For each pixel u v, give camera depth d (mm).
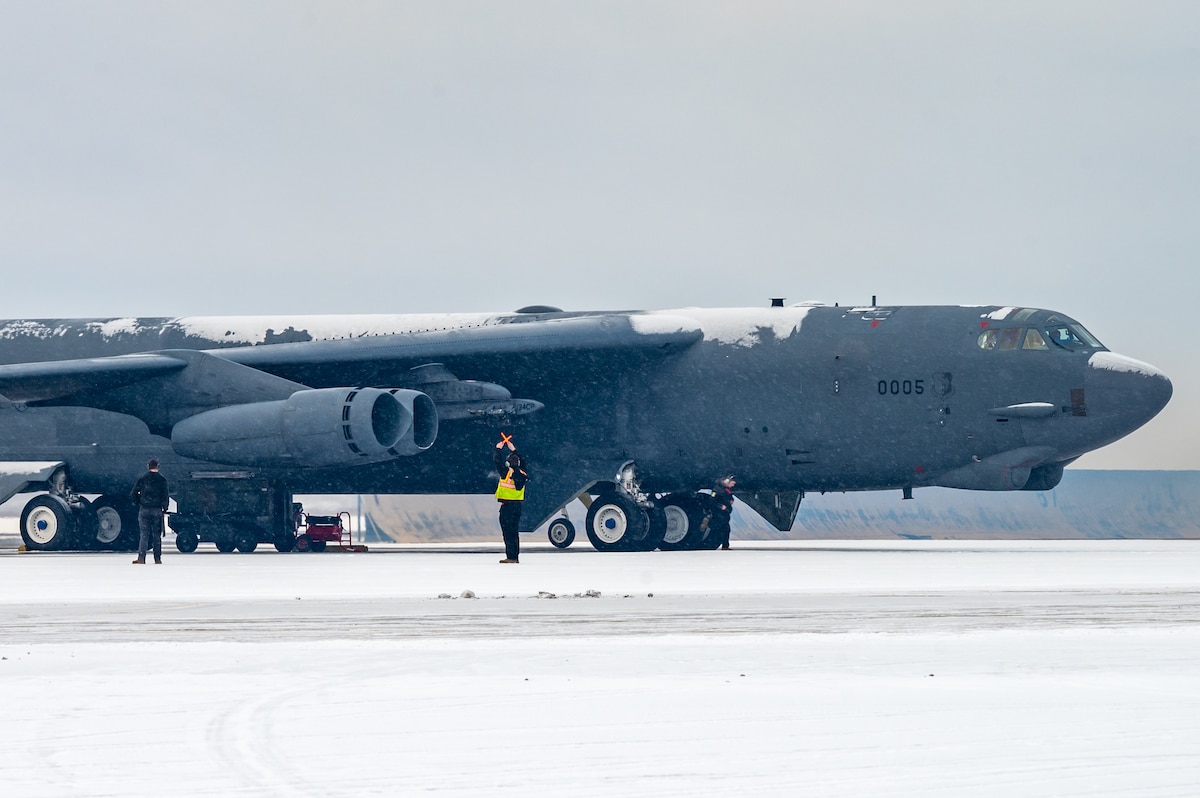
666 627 38188
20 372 97750
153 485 82062
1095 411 94438
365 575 66562
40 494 110438
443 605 46625
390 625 39281
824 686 26812
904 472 98875
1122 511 146500
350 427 94000
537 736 21766
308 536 113812
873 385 98375
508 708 24344
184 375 101375
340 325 110062
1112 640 34438
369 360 100625
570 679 27859
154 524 82062
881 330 99375
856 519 148500
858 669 29250
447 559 88812
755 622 39531
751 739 21500
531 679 27875
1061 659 30781
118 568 76750
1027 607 44500
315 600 49625
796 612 42844
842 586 55406
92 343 112125
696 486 104438
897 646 33312
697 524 104875
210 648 33406
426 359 101188
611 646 33562
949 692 26062
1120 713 23750
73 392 101000
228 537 105812
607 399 102938
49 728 22531
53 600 50312
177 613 43938
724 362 101438
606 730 22250
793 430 99812
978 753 20375
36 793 17828
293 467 97500
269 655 31984
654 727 22516
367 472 107250
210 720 23203
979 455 97000
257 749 20734
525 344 99250
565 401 103688
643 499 102938
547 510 103312
